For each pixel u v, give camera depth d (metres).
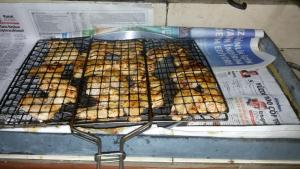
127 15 0.53
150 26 0.54
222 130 0.38
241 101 0.44
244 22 0.55
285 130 0.38
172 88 0.43
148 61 0.49
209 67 0.47
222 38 0.54
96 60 0.49
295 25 0.55
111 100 0.41
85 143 0.38
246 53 0.54
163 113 0.39
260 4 0.52
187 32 0.54
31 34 0.57
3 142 0.38
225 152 0.39
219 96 0.41
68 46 0.53
